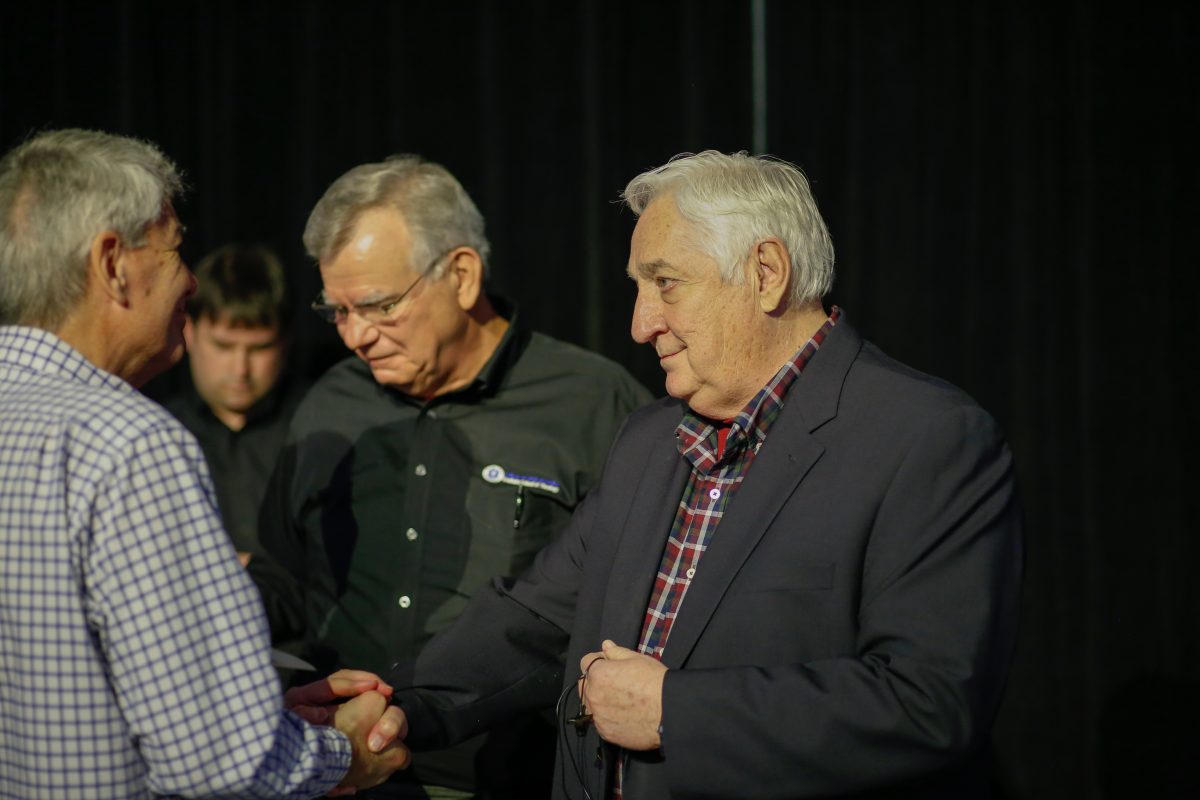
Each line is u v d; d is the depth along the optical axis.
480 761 2.09
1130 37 3.23
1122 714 3.27
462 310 2.10
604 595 1.69
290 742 1.39
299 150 3.18
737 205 1.56
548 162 3.18
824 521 1.51
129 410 1.31
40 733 1.27
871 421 1.54
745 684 1.44
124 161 1.41
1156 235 3.24
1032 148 3.24
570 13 3.16
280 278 2.67
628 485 1.76
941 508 1.47
